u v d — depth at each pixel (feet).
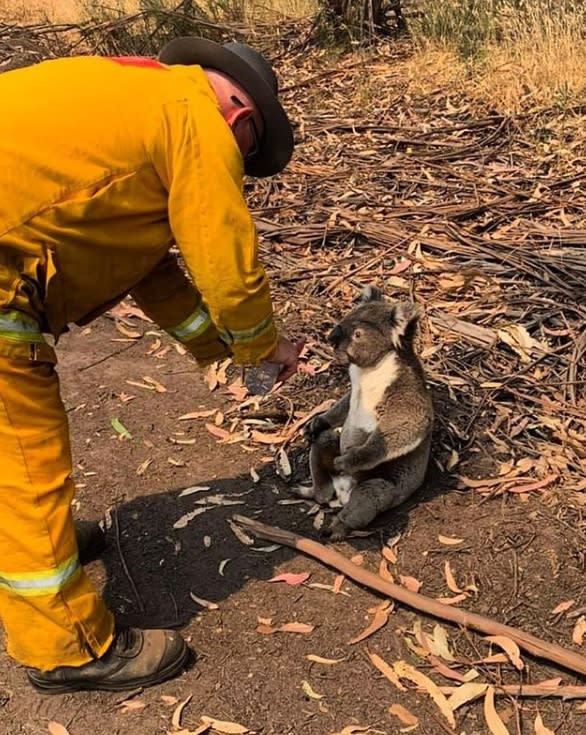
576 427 6.89
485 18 16.66
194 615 5.45
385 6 18.57
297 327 8.47
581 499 6.22
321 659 5.12
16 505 4.45
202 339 5.57
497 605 5.46
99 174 4.10
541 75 14.33
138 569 5.82
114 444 7.06
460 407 7.18
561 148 12.10
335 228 10.07
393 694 4.90
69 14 22.26
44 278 4.20
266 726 4.75
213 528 6.16
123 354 8.36
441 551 5.88
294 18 20.31
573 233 9.62
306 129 13.80
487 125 13.19
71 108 4.07
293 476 6.66
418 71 15.88
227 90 4.60
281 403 7.49
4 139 3.99
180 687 4.98
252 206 11.07
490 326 8.18
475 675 4.99
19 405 4.35
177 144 4.16
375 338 5.95
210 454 6.93
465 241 9.59
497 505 6.24
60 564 4.58
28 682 5.04
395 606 5.47
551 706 4.82
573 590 5.53
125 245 4.38
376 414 6.04
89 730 4.75
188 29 19.24
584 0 16.44
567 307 8.29
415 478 6.22
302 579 5.68
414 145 12.81
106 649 4.83
